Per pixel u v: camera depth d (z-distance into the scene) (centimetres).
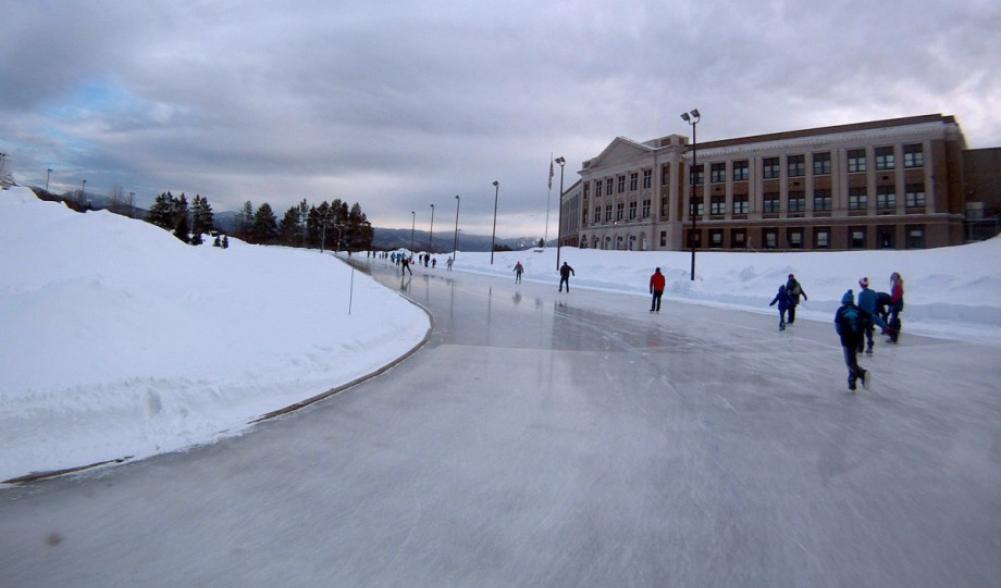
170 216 6988
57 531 337
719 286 2623
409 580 295
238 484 415
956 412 688
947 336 1435
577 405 685
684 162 6606
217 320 859
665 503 407
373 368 840
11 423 441
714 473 470
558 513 384
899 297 1326
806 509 403
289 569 302
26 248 1159
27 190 1689
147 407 525
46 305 647
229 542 330
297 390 680
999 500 427
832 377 897
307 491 407
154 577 291
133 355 632
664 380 848
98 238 1302
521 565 315
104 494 389
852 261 2989
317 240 12888
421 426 577
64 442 454
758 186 6097
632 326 1525
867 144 5509
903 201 5331
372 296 1720
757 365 991
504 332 1340
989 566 328
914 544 354
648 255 4741
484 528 358
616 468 475
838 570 320
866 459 514
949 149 5319
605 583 299
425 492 412
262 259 2575
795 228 5878
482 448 514
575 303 2191
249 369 672
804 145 5834
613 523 372
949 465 502
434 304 1962
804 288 2345
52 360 561
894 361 1060
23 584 282
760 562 327
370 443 518
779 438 572
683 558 329
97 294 705
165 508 372
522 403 686
